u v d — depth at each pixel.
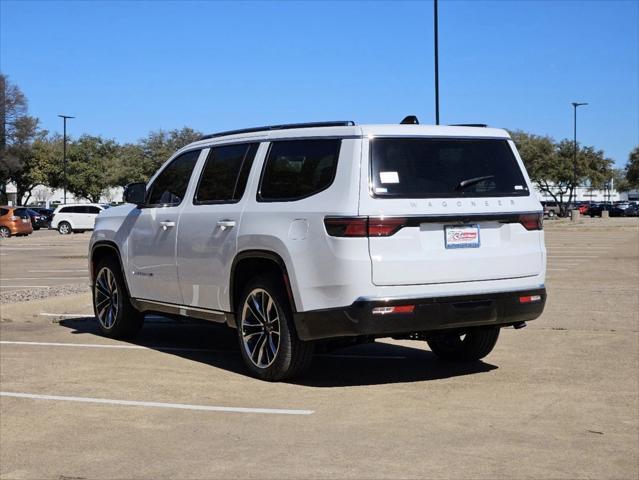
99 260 9.67
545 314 10.74
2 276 19.14
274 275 6.95
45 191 98.81
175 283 8.16
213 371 7.55
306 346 6.76
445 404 6.18
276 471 4.71
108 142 94.19
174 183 8.46
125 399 6.51
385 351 8.53
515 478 4.54
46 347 8.95
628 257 22.30
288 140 7.06
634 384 6.79
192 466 4.85
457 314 6.52
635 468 4.70
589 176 85.88
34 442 5.42
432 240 6.46
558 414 5.87
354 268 6.22
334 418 5.82
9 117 81.19
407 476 4.57
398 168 6.48
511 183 6.98
